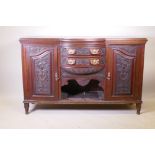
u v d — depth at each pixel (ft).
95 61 10.19
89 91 11.77
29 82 10.46
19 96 12.80
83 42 10.03
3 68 12.56
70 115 10.69
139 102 10.57
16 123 9.87
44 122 9.98
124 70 10.31
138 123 9.91
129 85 10.44
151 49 12.30
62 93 11.28
